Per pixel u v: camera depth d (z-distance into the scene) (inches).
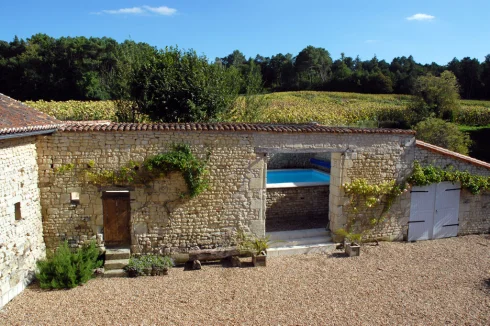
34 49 1846.7
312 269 389.1
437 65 3157.0
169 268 385.4
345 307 308.5
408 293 338.6
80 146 368.2
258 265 393.4
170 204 393.7
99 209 378.0
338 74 2770.7
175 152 383.9
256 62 3075.8
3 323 269.0
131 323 274.4
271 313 294.5
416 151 475.2
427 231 494.9
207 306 303.6
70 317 280.5
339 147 440.1
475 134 1159.0
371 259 421.4
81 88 1777.8
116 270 366.6
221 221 409.4
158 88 647.1
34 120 337.4
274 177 728.3
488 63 2346.2
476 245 475.8
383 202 470.3
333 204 460.1
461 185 499.8
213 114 676.7
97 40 2004.2
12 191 311.7
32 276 342.6
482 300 328.2
